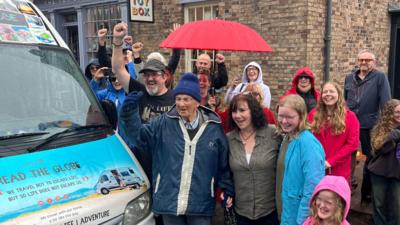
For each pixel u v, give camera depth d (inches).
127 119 122.6
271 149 120.1
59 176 102.0
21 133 110.8
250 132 121.8
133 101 121.0
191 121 119.0
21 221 89.2
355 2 294.0
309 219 104.1
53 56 131.6
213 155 118.7
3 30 124.0
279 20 268.2
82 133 120.5
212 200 120.5
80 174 105.6
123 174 113.4
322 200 99.5
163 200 116.7
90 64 235.3
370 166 157.4
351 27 294.0
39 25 135.4
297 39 261.4
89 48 394.3
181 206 115.6
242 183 121.2
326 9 267.4
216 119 121.3
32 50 127.5
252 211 121.3
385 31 330.6
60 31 420.5
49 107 121.7
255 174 119.6
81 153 111.6
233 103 119.9
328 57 272.1
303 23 257.1
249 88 162.9
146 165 129.7
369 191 182.7
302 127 110.9
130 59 213.8
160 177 118.8
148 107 143.3
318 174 106.3
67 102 126.5
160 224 127.8
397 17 332.2
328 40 269.4
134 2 304.3
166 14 331.0
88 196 101.4
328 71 273.6
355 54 302.0
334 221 99.3
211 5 306.8
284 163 114.4
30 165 101.5
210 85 188.2
